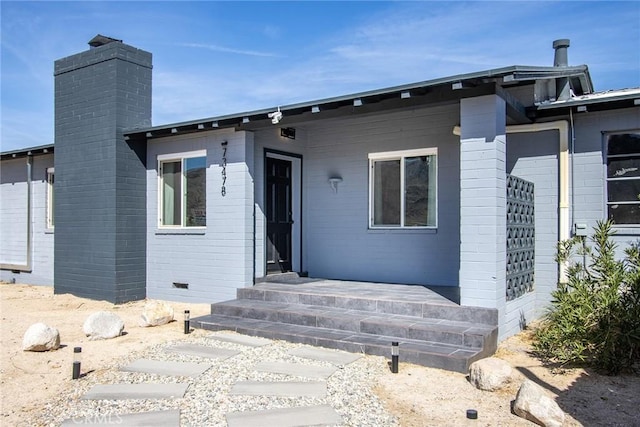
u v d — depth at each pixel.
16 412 4.47
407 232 9.05
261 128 8.77
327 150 10.05
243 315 7.62
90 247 10.37
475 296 6.45
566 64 8.66
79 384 5.11
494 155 6.37
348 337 6.28
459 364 5.28
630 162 7.20
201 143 9.59
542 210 7.77
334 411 4.26
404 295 7.50
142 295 10.38
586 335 5.47
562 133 7.53
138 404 4.51
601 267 6.02
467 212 6.52
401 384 4.93
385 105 7.26
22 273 13.41
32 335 6.24
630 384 5.02
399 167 9.21
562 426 3.99
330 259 9.97
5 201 14.07
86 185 10.47
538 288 7.79
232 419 4.10
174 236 10.00
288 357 5.81
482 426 4.00
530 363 5.65
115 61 10.03
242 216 8.92
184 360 5.78
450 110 8.62
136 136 10.14
